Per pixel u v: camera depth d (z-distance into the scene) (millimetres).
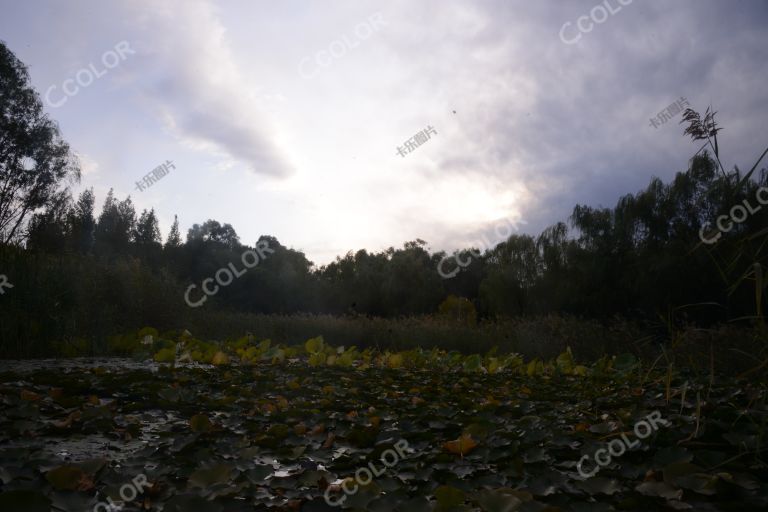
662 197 14781
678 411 2396
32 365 3973
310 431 2254
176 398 2809
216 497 1358
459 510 1260
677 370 3754
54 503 1289
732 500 1402
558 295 17000
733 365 4121
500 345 8781
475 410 2719
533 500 1346
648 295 14180
